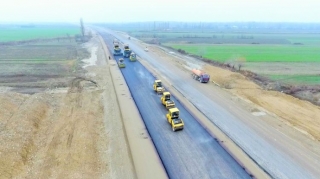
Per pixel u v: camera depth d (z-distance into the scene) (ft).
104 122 107.45
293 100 133.08
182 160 78.33
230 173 72.18
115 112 116.06
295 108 121.80
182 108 120.57
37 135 93.81
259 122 105.50
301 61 259.60
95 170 74.02
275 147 85.97
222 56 287.89
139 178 69.92
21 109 109.70
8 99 119.24
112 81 168.14
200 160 78.38
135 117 109.91
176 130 96.84
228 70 205.67
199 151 83.35
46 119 108.88
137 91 146.00
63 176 69.92
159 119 107.86
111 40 440.45
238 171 73.05
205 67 217.97
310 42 484.33
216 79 176.55
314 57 286.66
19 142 83.61
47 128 100.53
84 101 131.85
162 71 197.57
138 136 93.20
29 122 98.63
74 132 95.55
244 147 85.92
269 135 94.32
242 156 80.64
